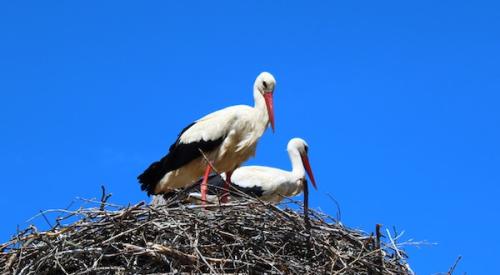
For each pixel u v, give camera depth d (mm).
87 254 13188
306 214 13758
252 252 13438
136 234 13406
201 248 13352
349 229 14359
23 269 12758
